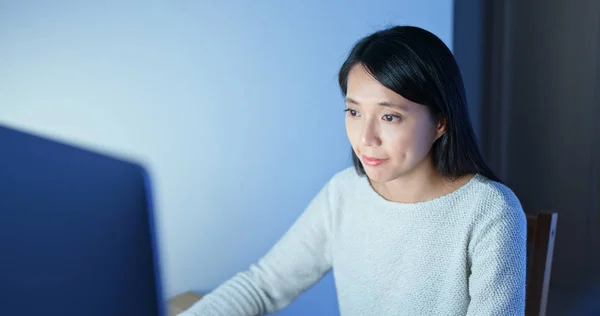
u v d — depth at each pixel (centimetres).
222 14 135
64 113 118
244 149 144
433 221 86
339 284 101
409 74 70
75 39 117
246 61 141
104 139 123
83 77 119
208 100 136
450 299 87
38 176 31
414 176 86
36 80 114
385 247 91
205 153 138
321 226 100
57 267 31
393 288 92
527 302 105
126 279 34
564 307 215
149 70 127
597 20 200
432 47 73
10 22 111
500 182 86
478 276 81
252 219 149
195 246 140
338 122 160
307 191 158
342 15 152
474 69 225
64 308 31
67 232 31
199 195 139
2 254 29
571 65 209
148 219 35
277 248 100
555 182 221
